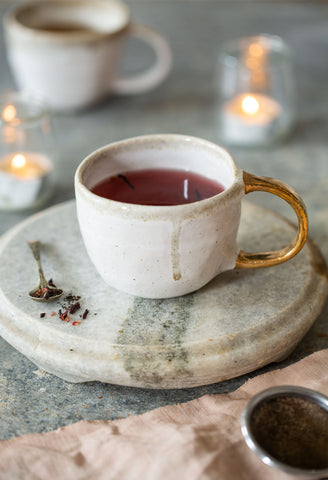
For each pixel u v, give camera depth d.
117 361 0.37
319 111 0.71
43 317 0.39
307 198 0.56
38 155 0.56
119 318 0.39
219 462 0.33
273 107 0.64
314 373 0.38
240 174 0.38
